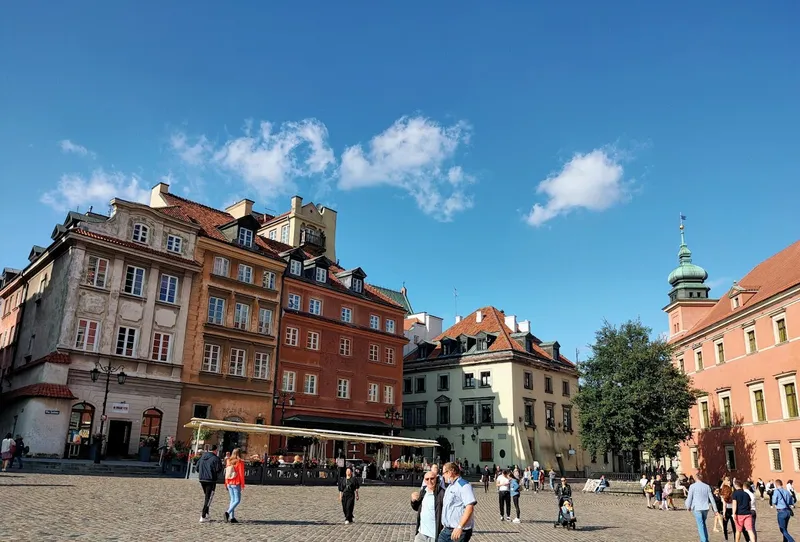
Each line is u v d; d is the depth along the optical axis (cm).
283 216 6362
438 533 981
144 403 3978
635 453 4897
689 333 5903
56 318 3819
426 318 7850
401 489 3922
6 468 2906
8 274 5138
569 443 6800
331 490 3381
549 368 6794
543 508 3203
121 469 3359
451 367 6775
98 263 3931
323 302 5416
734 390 5012
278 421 4797
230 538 1454
